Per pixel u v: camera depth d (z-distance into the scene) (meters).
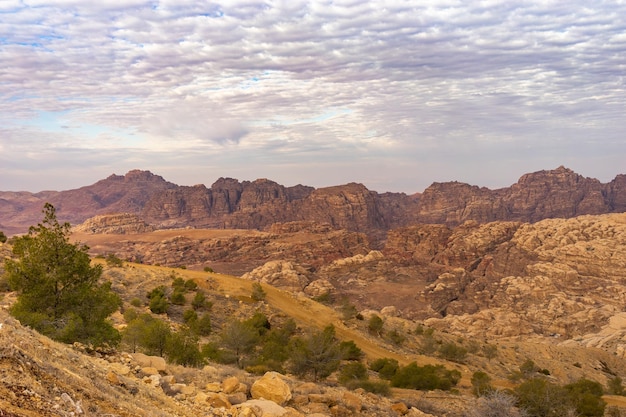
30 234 22.59
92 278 23.48
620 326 183.00
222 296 76.94
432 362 75.12
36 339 13.48
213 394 16.00
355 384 34.53
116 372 15.24
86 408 9.91
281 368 38.72
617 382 79.19
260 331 61.44
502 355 100.50
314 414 17.66
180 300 68.44
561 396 35.41
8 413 7.94
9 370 9.67
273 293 89.12
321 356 39.56
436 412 26.61
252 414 15.41
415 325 105.56
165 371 18.61
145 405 12.70
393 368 52.25
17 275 21.58
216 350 38.47
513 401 27.45
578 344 169.62
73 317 21.08
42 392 9.46
